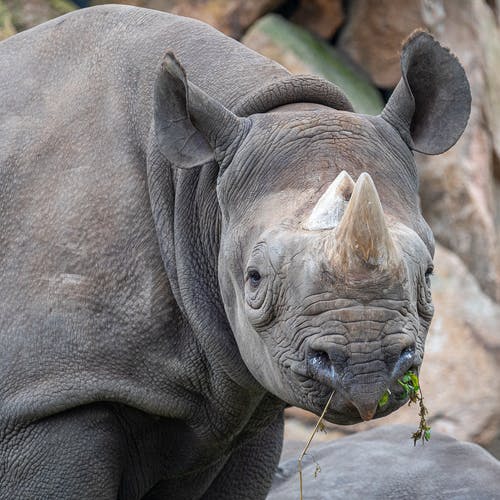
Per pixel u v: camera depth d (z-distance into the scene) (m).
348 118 12.88
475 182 34.81
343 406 11.22
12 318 14.04
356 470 19.02
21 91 14.94
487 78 36.38
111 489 14.24
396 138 13.04
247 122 13.15
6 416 13.97
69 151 14.41
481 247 34.47
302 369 11.38
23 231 14.24
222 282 13.12
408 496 18.30
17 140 14.59
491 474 18.66
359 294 10.96
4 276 14.17
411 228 12.06
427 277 11.88
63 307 13.95
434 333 30.61
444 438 19.88
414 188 12.91
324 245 11.14
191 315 13.75
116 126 14.38
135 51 14.72
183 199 13.98
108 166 14.26
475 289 31.89
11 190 14.41
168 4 32.41
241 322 12.64
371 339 10.93
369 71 33.94
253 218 12.36
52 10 30.75
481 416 29.50
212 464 15.32
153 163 14.07
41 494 14.02
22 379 13.95
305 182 12.22
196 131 13.13
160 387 14.11
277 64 14.48
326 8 33.59
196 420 14.48
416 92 13.24
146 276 13.99
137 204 14.11
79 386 13.85
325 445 20.34
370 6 33.59
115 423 14.28
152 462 14.84
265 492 16.41
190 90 12.93
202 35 14.81
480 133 35.50
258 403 14.55
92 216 14.09
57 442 14.00
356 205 10.81
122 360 13.98
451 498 18.12
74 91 14.74
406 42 12.91
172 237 13.99
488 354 30.61
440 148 13.20
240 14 32.69
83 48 15.03
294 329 11.37
